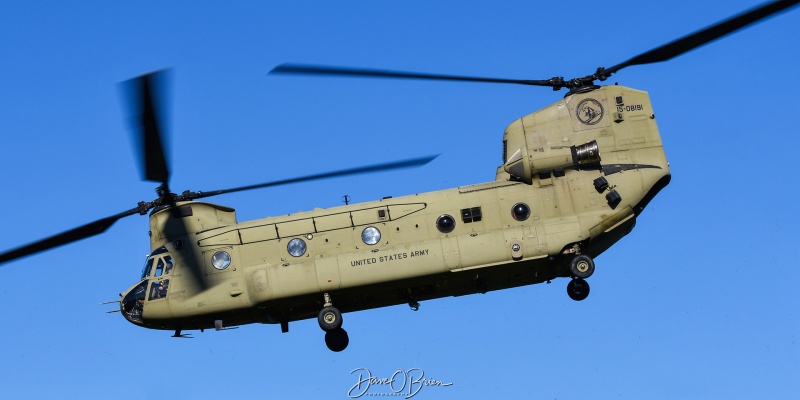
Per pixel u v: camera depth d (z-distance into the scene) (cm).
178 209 5169
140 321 5106
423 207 5022
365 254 4966
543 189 4991
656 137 5041
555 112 5062
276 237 5072
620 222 4947
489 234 4934
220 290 5038
